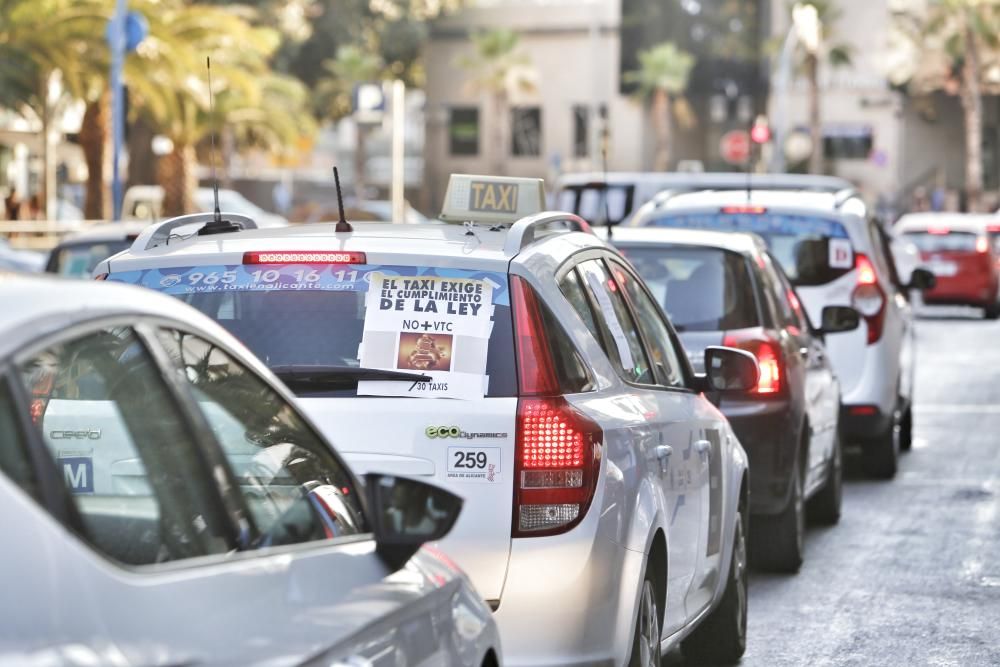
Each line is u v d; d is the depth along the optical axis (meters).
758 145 133.00
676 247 27.38
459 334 14.78
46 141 100.06
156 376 8.20
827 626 23.38
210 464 8.27
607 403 15.38
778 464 26.20
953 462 41.56
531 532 14.12
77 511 7.04
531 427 14.30
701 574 18.62
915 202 185.25
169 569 7.47
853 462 41.81
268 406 9.88
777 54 192.50
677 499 17.00
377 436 14.30
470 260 15.12
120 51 72.94
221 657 7.24
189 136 111.62
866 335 36.50
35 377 11.51
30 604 6.56
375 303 15.10
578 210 69.56
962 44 189.62
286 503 9.40
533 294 14.99
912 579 26.86
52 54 88.25
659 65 196.38
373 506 9.46
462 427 14.27
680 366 20.03
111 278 15.70
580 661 14.20
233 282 15.46
